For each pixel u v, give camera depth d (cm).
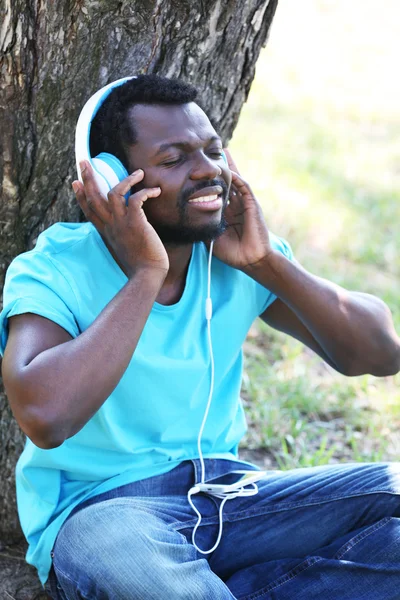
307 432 696
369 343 486
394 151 1504
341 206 1201
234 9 472
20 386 392
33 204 490
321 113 1708
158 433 454
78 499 451
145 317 412
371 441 697
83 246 441
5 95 462
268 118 1623
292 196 1207
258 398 724
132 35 466
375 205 1227
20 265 432
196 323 462
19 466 461
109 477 451
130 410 444
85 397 394
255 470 479
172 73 487
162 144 427
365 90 1922
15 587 496
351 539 441
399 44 2302
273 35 2281
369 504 456
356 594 432
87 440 444
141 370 438
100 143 447
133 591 392
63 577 415
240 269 478
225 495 450
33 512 456
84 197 433
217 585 402
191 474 460
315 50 2198
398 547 434
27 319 416
